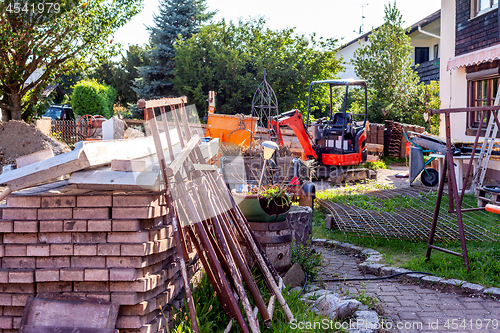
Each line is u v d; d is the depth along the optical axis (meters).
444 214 7.11
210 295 3.56
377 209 7.73
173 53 29.55
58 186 3.38
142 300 2.92
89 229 2.87
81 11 14.00
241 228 3.88
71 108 25.97
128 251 2.85
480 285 4.46
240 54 26.86
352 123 12.99
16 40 12.72
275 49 27.41
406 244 6.14
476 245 5.82
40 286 2.91
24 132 10.00
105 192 2.99
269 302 3.47
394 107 20.08
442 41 13.53
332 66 27.41
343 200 8.81
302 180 8.80
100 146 2.99
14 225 2.89
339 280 4.88
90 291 2.88
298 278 4.49
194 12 31.31
